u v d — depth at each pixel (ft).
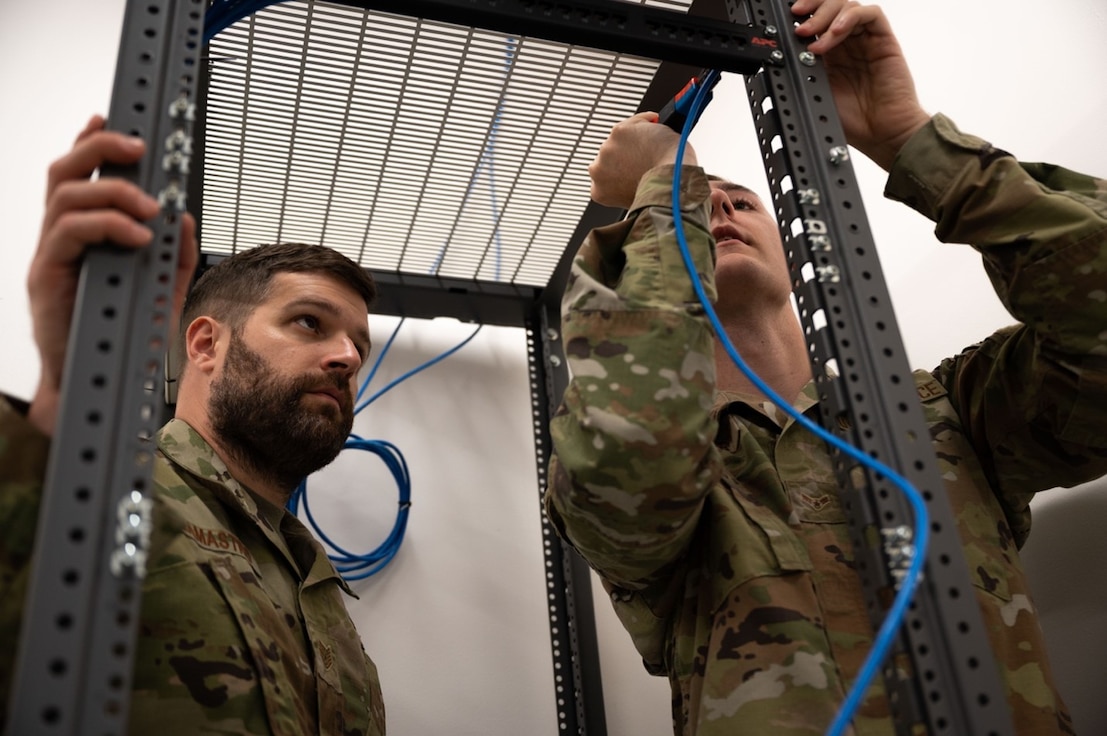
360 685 3.63
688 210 3.16
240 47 4.28
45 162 6.10
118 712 1.63
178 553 2.91
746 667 2.83
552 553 5.64
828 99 2.99
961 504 3.39
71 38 6.70
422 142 4.94
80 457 1.77
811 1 3.16
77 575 1.69
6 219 5.80
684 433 2.74
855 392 2.45
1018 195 3.19
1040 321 3.23
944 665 2.12
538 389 6.05
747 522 3.22
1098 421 3.25
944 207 3.32
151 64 2.22
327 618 3.71
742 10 3.27
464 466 6.13
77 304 1.90
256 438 3.83
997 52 4.55
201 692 2.65
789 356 4.31
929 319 4.69
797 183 2.80
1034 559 4.07
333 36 4.32
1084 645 3.75
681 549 3.17
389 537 5.67
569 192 5.38
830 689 2.78
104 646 1.66
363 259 5.82
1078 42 4.08
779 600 2.96
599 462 2.74
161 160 2.13
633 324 2.91
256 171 5.01
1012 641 3.07
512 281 6.14
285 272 4.25
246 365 3.90
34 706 1.58
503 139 4.99
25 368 5.40
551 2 2.85
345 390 4.04
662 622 3.54
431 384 6.38
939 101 4.93
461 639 5.54
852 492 2.45
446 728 5.25
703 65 3.03
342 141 4.87
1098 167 3.89
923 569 2.20
